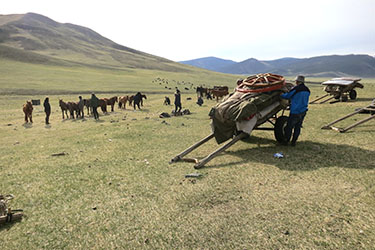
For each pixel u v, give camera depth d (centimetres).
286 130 771
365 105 1365
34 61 10650
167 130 1265
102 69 11400
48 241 393
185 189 538
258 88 815
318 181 521
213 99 3456
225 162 691
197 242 363
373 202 423
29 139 1294
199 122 1462
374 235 343
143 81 7831
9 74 6756
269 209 432
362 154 642
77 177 668
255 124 772
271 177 562
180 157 752
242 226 391
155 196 519
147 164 736
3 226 446
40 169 758
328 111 1317
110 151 923
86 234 405
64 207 502
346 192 465
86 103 2288
